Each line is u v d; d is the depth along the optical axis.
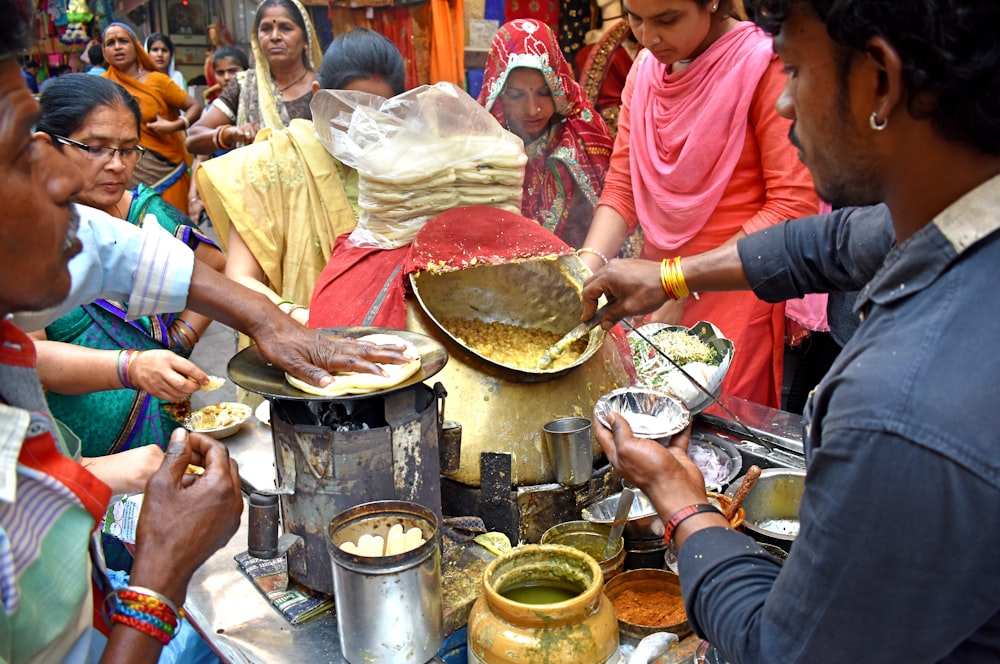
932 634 0.62
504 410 1.28
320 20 3.55
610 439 0.98
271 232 2.14
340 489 1.04
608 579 1.15
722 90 1.96
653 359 1.63
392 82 2.03
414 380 1.08
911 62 0.57
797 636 0.66
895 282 0.65
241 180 2.12
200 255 2.14
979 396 0.57
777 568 0.78
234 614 1.13
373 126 1.54
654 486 0.89
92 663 0.87
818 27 0.63
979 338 0.58
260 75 3.04
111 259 1.12
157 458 1.16
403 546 1.00
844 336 2.13
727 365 1.59
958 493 0.57
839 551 0.62
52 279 0.68
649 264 1.33
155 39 5.71
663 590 1.13
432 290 1.46
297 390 1.09
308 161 2.13
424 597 0.98
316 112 1.82
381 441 1.04
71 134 1.78
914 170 0.63
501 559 1.02
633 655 0.98
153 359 1.43
